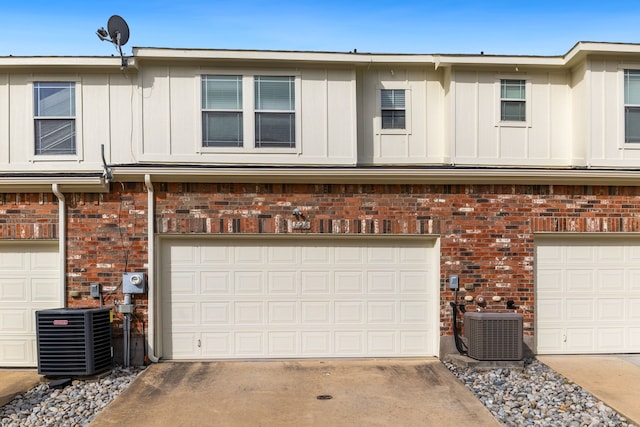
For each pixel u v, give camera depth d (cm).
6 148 902
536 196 861
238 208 839
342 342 862
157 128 910
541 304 874
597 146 916
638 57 926
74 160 903
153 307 823
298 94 927
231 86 920
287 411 610
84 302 822
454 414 601
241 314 853
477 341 791
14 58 876
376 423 575
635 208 870
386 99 967
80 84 909
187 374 760
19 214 823
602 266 882
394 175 826
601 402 645
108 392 697
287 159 922
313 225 846
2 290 836
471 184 856
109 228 827
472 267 855
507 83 960
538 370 783
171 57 891
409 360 845
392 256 868
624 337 881
